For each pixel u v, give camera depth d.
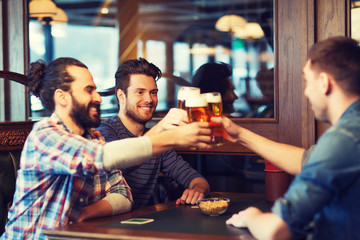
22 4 3.06
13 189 2.06
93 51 5.64
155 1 5.56
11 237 1.67
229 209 1.78
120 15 5.75
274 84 2.57
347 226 1.16
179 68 4.95
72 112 1.67
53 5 3.43
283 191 1.93
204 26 4.73
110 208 1.71
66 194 1.62
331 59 1.26
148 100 2.29
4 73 2.26
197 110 1.58
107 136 2.20
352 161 1.14
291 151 1.73
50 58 3.36
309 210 1.16
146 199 2.31
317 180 1.14
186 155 2.95
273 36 2.57
